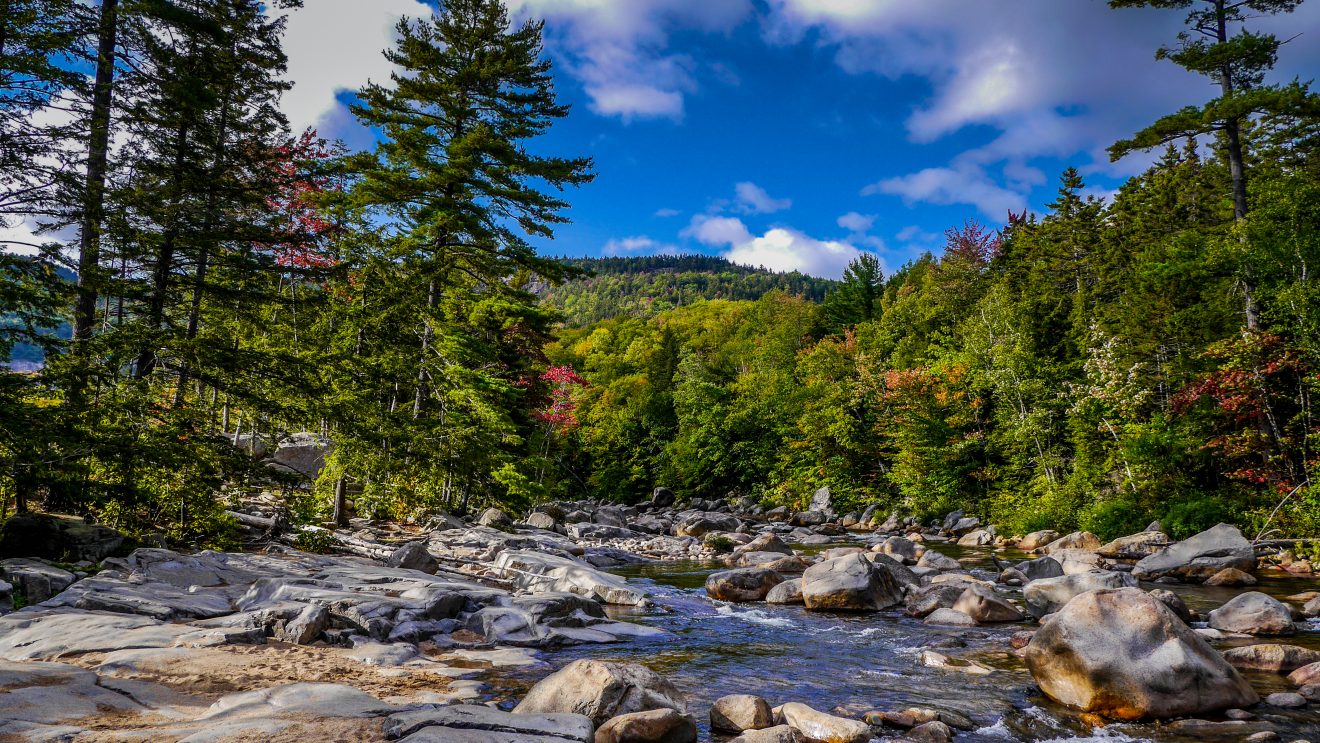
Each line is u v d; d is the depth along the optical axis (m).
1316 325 20.78
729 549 26.11
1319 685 7.38
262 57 17.06
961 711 7.06
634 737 5.51
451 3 26.30
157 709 5.39
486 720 4.95
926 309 54.03
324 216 21.98
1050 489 30.47
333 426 18.36
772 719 6.43
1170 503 23.84
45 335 11.98
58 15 12.70
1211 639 9.92
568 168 26.73
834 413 46.81
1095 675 7.05
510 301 31.75
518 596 11.51
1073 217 46.84
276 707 5.38
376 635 8.93
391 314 20.39
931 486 39.59
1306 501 19.86
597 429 68.50
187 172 15.41
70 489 12.14
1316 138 30.31
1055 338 38.31
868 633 11.12
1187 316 26.06
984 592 12.30
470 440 21.48
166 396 15.30
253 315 17.30
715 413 59.19
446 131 26.95
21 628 7.77
